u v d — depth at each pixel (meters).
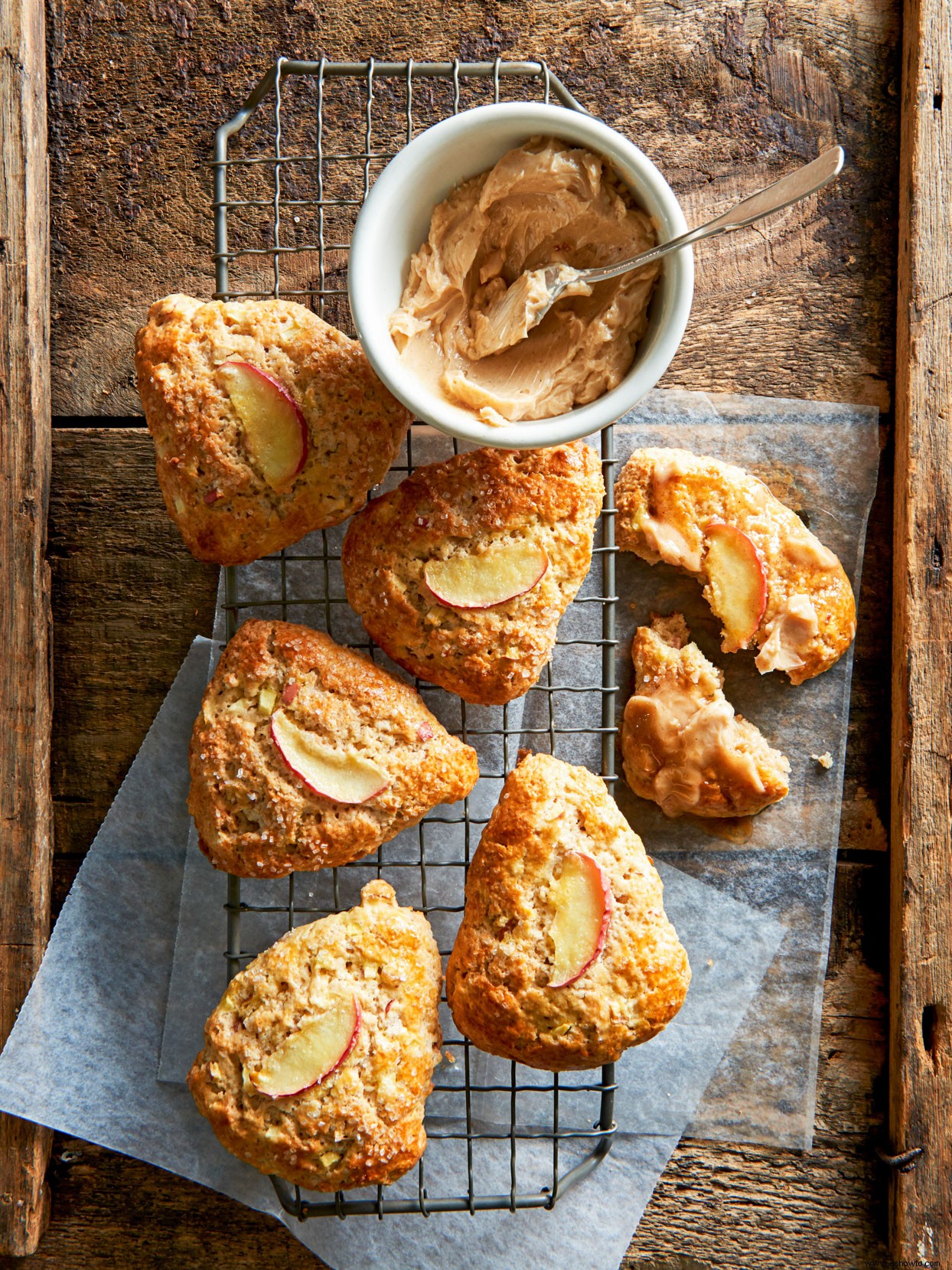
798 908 0.47
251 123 0.47
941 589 0.46
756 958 0.47
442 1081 0.47
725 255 0.48
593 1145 0.47
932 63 0.46
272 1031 0.42
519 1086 0.46
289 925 0.47
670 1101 0.47
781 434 0.48
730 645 0.47
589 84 0.47
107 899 0.47
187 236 0.47
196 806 0.43
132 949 0.47
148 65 0.47
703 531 0.47
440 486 0.43
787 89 0.48
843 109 0.48
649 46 0.47
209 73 0.47
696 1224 0.47
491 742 0.47
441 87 0.47
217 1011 0.43
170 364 0.42
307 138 0.47
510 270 0.41
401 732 0.43
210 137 0.47
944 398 0.46
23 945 0.46
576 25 0.47
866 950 0.48
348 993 0.42
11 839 0.46
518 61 0.47
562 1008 0.42
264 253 0.44
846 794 0.48
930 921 0.46
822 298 0.48
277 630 0.43
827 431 0.48
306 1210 0.44
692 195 0.47
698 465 0.47
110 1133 0.46
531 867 0.42
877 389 0.48
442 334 0.41
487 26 0.47
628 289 0.40
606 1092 0.45
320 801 0.42
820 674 0.48
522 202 0.40
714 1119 0.47
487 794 0.47
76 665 0.47
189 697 0.47
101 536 0.48
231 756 0.43
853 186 0.48
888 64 0.48
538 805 0.42
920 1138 0.46
